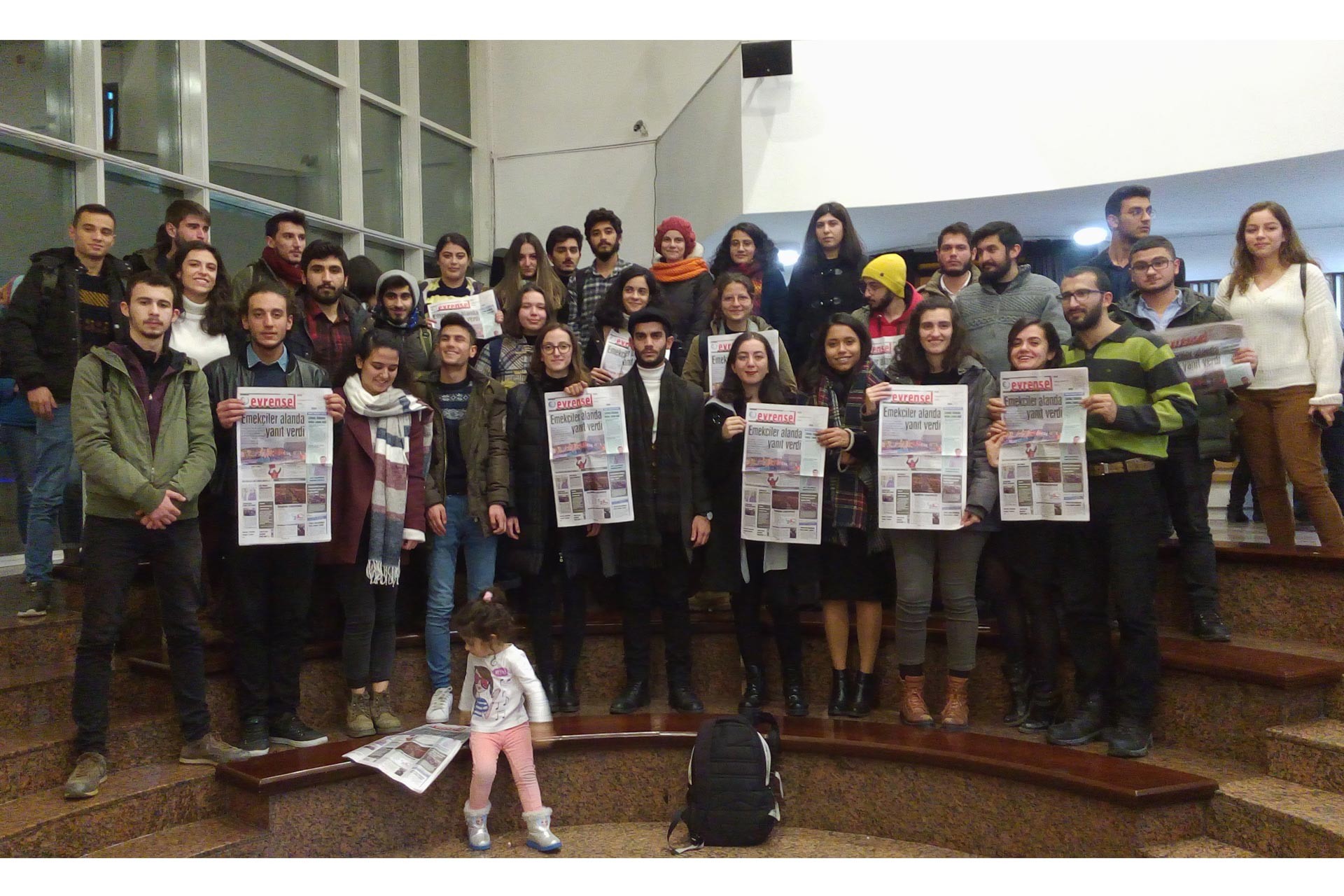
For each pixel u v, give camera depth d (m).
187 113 6.38
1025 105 6.12
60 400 3.78
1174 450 3.59
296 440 3.27
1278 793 2.80
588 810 3.49
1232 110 5.52
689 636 3.92
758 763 3.26
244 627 3.31
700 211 7.57
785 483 3.62
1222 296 3.91
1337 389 3.63
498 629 3.28
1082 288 3.28
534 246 5.02
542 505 3.78
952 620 3.53
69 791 2.88
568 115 9.20
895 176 6.41
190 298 3.58
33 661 3.53
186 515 3.14
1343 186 5.92
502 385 3.90
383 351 3.52
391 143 8.55
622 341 4.33
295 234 4.33
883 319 4.30
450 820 3.36
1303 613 3.59
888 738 3.36
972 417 3.52
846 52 6.50
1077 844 2.88
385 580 3.45
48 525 3.77
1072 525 3.32
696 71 8.81
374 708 3.60
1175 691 3.33
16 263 5.29
